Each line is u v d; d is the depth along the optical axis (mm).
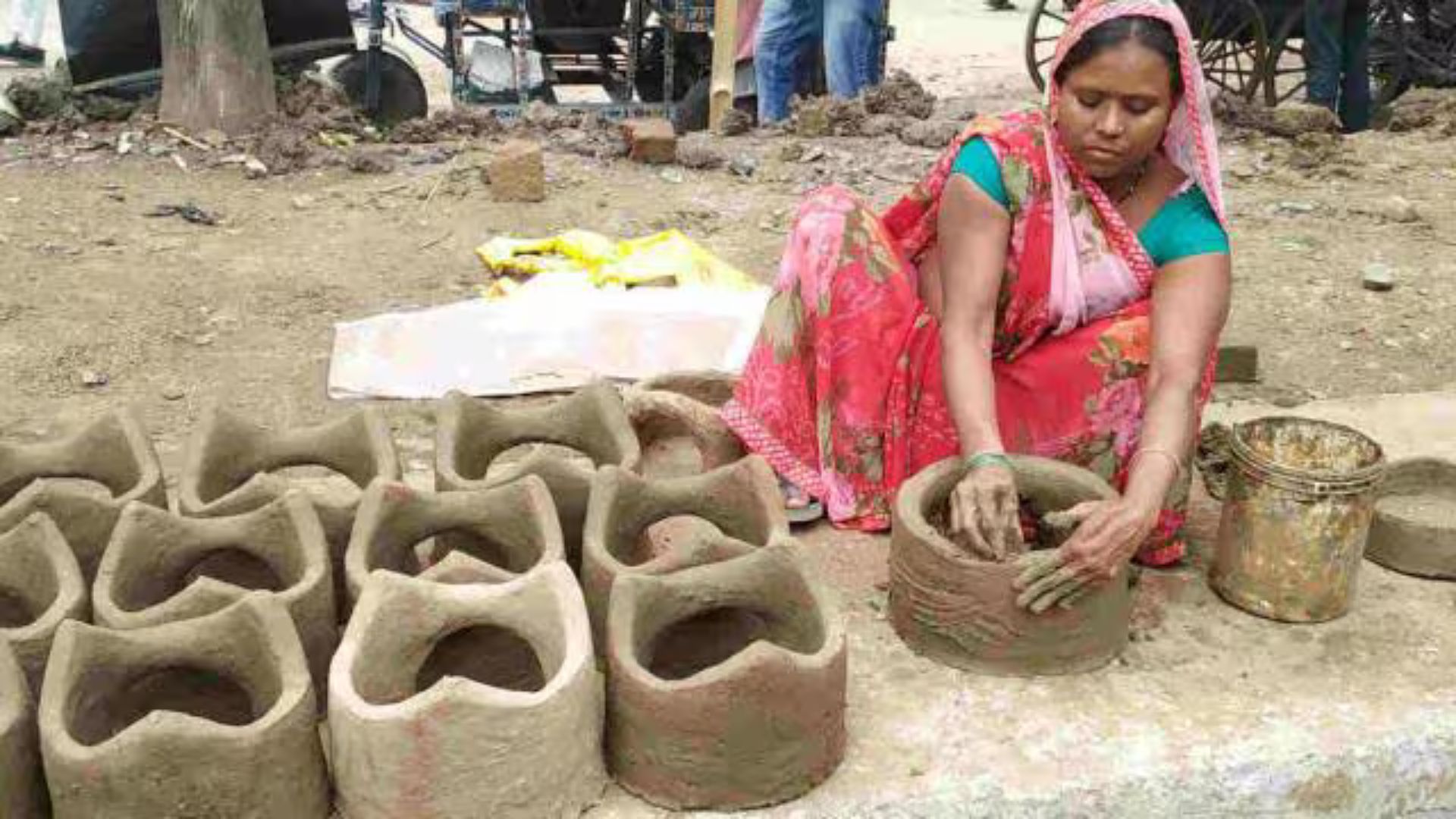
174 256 4504
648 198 5277
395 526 2055
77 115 5730
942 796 1878
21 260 4379
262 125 5754
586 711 1769
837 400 2471
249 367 3660
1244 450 2229
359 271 4430
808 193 5398
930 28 13242
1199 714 2047
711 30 7660
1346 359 3953
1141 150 2078
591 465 2551
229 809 1654
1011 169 2178
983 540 2035
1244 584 2279
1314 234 5047
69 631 1713
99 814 1621
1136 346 2236
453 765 1671
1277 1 7363
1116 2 2012
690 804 1812
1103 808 1922
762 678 1725
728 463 2549
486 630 1991
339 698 1674
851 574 2391
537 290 4035
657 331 3572
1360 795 2025
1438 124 6906
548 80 8148
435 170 5461
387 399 3447
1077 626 2078
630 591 1847
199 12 5598
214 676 1898
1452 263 4762
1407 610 2320
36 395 3461
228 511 2102
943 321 2219
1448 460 2586
